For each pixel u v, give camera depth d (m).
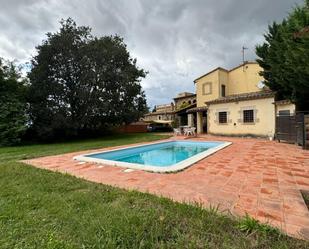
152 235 2.63
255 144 12.37
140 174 5.71
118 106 21.36
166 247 2.44
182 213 3.20
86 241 2.55
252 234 2.61
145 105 24.42
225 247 2.37
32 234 2.79
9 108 16.22
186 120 28.95
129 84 21.61
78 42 20.11
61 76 19.52
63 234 2.76
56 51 19.14
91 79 19.06
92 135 23.97
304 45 10.79
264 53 17.62
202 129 23.48
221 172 5.72
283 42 14.07
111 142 15.77
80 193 4.23
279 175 5.38
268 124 16.14
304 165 6.54
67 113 19.36
